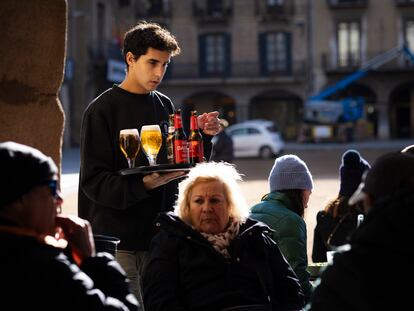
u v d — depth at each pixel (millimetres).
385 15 55906
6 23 5246
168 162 5406
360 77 56250
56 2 5320
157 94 5602
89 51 48250
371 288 3133
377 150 43469
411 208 3139
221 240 4684
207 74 58031
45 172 3006
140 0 57250
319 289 3291
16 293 2887
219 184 4719
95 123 5297
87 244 3311
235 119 59062
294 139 58719
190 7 57656
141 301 5332
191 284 4625
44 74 5320
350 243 3270
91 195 5184
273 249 4859
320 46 56812
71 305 2908
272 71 57469
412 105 58125
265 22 57250
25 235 2969
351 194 7277
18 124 5266
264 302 4652
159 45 5207
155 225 5316
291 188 5922
